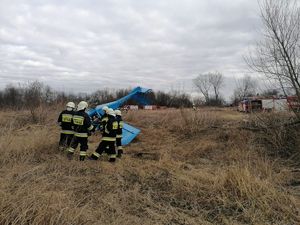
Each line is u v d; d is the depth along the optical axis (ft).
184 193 21.74
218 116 51.44
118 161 30.45
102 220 16.98
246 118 46.88
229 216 18.51
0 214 15.12
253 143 36.94
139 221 17.29
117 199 20.16
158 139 43.34
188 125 46.93
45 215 15.24
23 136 33.73
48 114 53.06
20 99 72.49
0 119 48.91
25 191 17.62
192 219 17.94
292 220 17.79
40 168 25.20
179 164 29.53
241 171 23.00
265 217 18.15
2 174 23.13
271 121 38.70
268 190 20.80
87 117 29.96
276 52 33.30
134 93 41.52
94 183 23.24
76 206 17.25
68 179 23.62
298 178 25.75
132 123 52.85
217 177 23.41
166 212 18.67
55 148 32.17
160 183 23.95
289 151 33.63
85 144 29.76
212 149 37.01
